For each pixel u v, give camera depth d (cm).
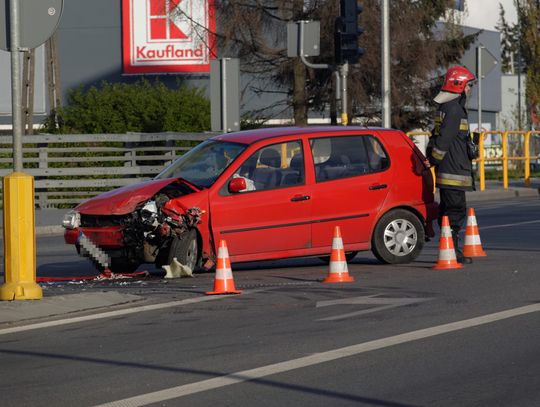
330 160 2611
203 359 1531
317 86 6950
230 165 2539
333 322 1809
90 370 1482
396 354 1527
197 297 2156
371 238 2636
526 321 1762
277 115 7306
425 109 7225
